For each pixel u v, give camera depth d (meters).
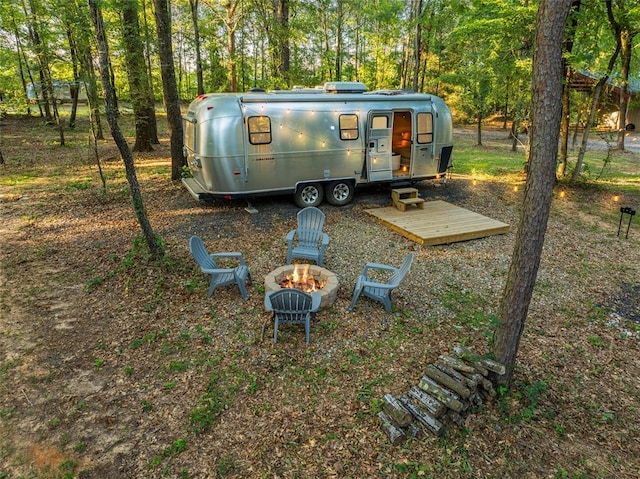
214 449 3.41
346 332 4.98
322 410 3.81
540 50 3.26
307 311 4.71
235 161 8.47
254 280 6.19
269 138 8.66
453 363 4.05
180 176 11.56
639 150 19.66
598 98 11.52
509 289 3.92
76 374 4.24
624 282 6.42
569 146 20.66
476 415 3.77
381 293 5.42
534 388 4.03
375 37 24.05
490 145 21.36
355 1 21.66
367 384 4.14
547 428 3.68
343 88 9.81
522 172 13.43
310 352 4.62
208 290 5.79
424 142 10.30
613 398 4.07
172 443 3.46
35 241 7.48
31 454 3.35
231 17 16.11
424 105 10.16
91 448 3.41
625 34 12.14
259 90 9.41
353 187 9.91
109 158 14.63
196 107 8.81
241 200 10.08
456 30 12.20
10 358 4.45
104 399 3.92
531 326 5.23
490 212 9.66
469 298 5.85
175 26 21.08
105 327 5.02
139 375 4.25
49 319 5.16
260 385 4.11
